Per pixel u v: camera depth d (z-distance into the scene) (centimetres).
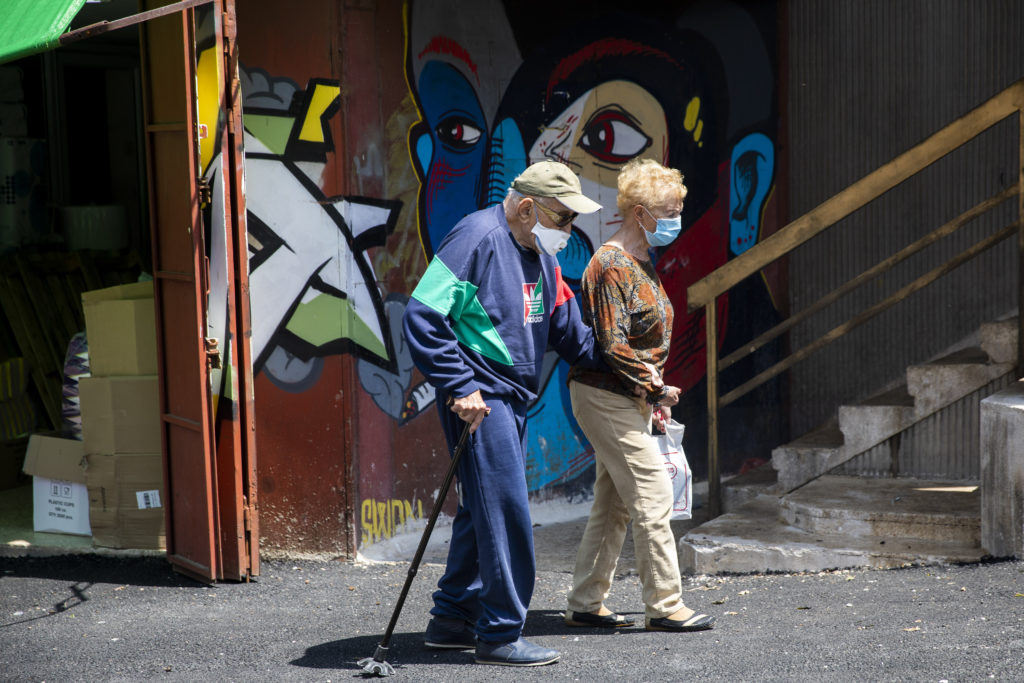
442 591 938
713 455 1386
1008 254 1623
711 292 1359
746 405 1695
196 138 1128
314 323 1265
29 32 1008
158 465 1274
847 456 1370
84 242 1966
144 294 1323
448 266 840
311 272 1259
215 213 1141
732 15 1625
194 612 1084
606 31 1498
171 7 1005
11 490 1608
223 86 1124
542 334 891
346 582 1198
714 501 1385
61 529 1348
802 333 1719
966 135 1238
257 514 1198
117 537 1292
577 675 838
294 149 1248
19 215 1884
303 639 984
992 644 847
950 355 1445
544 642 952
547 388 1490
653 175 925
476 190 1381
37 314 1769
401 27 1286
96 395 1275
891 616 953
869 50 1655
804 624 954
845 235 1688
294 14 1232
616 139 1524
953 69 1625
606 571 993
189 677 877
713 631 953
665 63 1563
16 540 1333
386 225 1292
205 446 1155
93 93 2092
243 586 1181
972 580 1030
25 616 1081
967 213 1296
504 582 862
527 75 1422
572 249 1499
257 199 1254
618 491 953
